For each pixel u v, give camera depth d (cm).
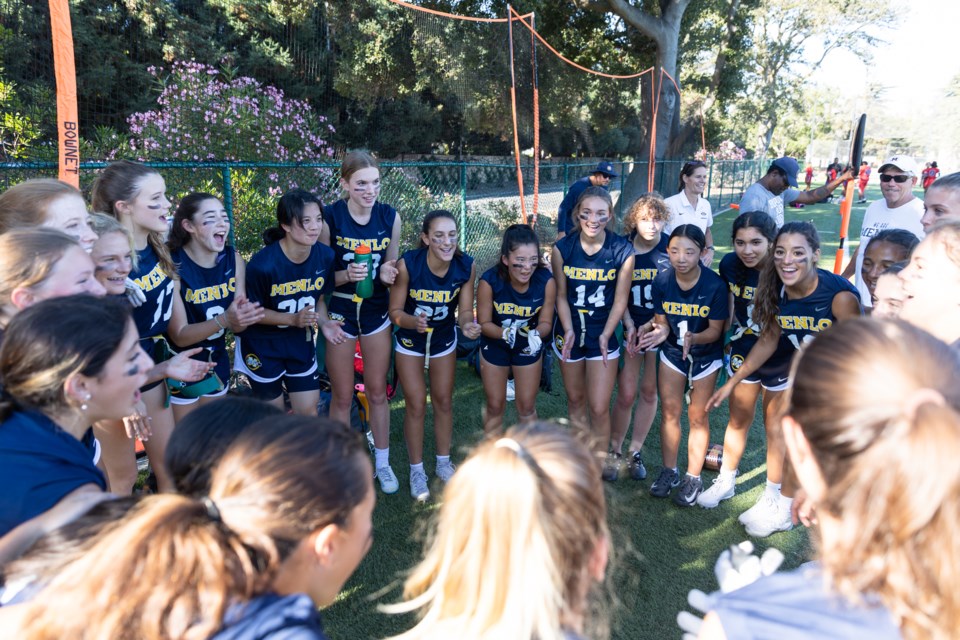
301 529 99
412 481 346
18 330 130
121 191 241
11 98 550
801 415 93
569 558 108
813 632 91
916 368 83
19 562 107
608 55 1756
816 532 119
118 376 139
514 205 1031
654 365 365
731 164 2256
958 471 73
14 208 191
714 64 2111
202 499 104
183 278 279
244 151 644
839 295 280
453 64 1532
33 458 126
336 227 345
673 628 250
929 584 77
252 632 90
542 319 339
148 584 88
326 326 320
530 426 121
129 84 1252
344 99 1812
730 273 323
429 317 330
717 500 342
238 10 1514
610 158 2081
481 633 104
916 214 384
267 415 130
